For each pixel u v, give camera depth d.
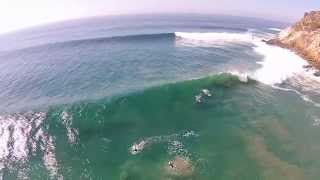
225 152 17.39
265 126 20.27
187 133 19.47
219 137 18.94
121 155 17.19
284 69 32.19
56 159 16.95
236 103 23.55
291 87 27.30
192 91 24.67
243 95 25.03
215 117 21.44
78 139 18.73
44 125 20.12
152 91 24.27
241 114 21.88
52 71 34.06
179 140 18.66
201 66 33.69
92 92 26.06
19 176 15.63
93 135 19.12
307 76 30.31
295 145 18.14
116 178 15.34
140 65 34.34
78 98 24.64
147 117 21.39
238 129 19.86
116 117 21.20
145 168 16.03
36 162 16.70
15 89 28.81
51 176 15.55
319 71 31.58
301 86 27.58
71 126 19.97
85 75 31.41
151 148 17.77
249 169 15.92
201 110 22.41
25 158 17.05
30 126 20.02
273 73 30.80
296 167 16.11
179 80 28.78
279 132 19.55
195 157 16.91
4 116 21.41
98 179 15.30
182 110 22.34
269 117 21.50
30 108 22.95
